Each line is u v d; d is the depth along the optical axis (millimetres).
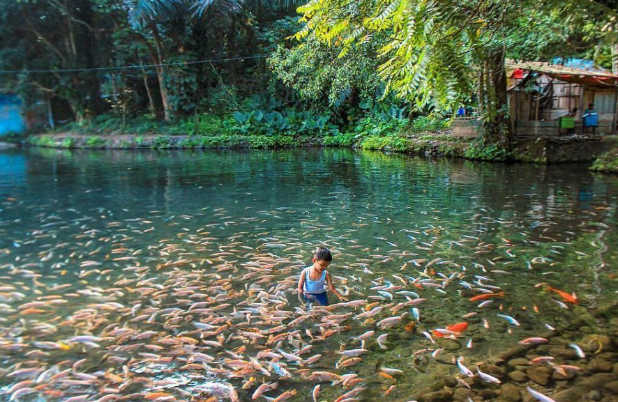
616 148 12375
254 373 3014
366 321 3697
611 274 4605
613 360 3084
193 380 2961
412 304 4004
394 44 1771
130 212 7785
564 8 2281
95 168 14047
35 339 3500
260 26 24797
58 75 23312
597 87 16250
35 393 2844
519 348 3273
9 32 22453
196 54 23344
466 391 2795
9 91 23500
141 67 23328
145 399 2777
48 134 23984
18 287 4508
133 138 21547
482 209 7633
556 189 9414
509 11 2236
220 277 4672
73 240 6078
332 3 2076
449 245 5633
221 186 10391
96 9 21625
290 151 19516
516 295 4160
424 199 8570
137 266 5039
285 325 3639
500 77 13789
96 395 2828
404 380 2928
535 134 15555
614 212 7242
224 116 23516
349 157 16656
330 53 15875
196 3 20672
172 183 10914
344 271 4797
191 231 6477
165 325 3676
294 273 4746
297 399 2762
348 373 3020
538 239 5836
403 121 20266
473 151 14914
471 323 3660
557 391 2770
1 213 7781
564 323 3629
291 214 7457
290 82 19531
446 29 1661
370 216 7227
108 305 4004
